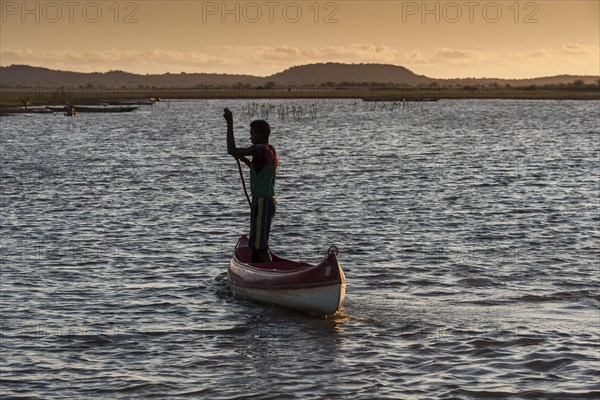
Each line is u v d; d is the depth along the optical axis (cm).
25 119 11438
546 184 4022
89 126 9912
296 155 5791
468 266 2183
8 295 1869
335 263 1695
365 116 13175
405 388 1307
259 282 1812
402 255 2330
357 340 1555
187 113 14762
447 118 12406
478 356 1454
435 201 3409
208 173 4544
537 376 1355
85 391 1295
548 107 18562
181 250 2414
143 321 1680
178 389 1307
